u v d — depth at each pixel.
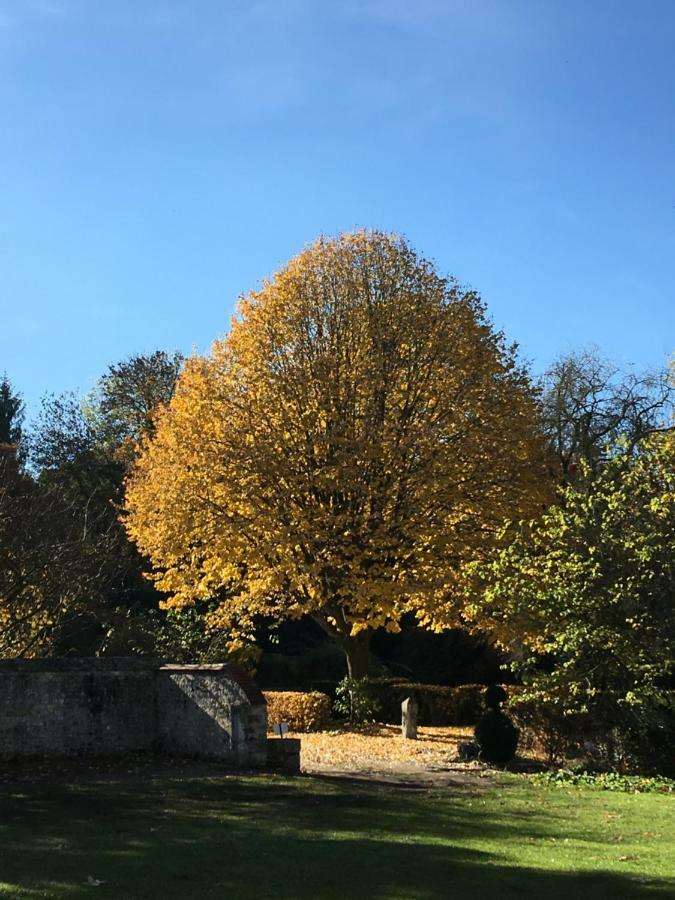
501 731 18.59
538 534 19.48
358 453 23.67
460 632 38.34
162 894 7.51
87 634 28.55
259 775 15.05
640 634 17.17
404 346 25.66
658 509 17.28
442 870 8.76
